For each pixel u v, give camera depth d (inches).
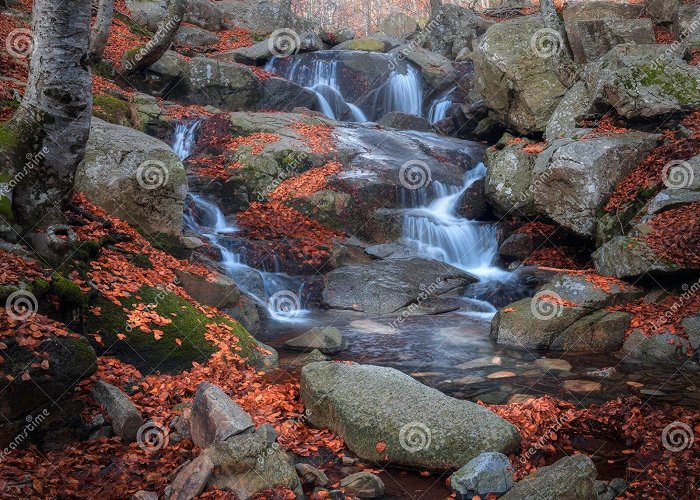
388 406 218.4
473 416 212.5
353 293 442.3
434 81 855.7
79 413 211.6
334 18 1980.8
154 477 187.9
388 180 567.5
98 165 357.1
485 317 422.3
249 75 722.2
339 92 826.8
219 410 196.4
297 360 320.2
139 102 605.6
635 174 455.8
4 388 191.5
